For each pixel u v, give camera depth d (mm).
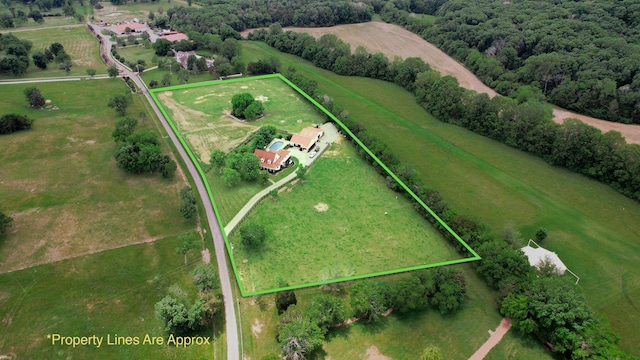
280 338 75188
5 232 100125
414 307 83750
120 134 134375
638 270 97250
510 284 85875
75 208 109312
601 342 73125
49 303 83750
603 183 126062
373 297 83250
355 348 78562
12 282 87625
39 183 117750
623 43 173375
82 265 92625
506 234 99625
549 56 171000
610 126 150250
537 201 119062
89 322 80625
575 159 129750
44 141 137375
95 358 74500
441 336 81625
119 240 100000
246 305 85875
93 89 178875
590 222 111625
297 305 85250
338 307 81062
